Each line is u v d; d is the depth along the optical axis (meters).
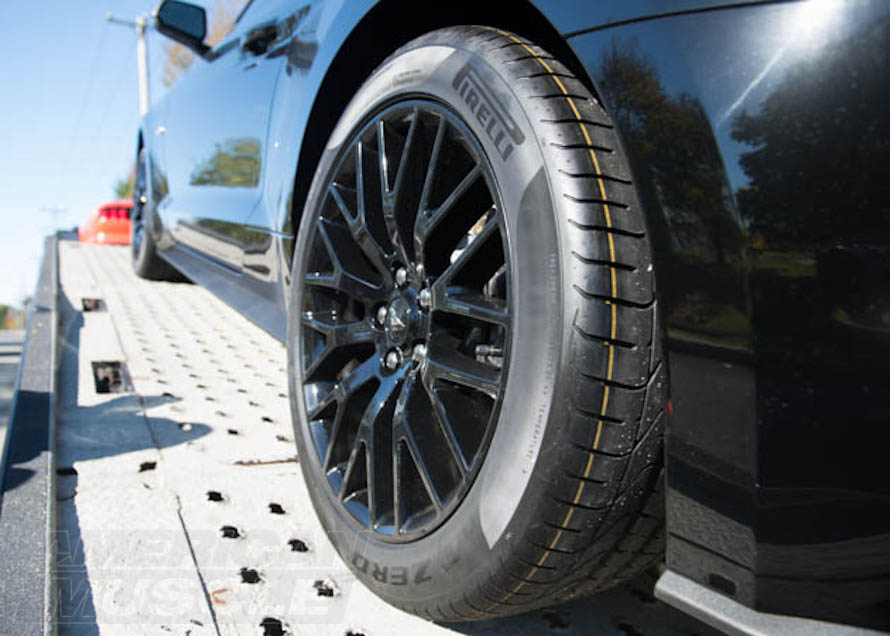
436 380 1.38
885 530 0.91
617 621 1.47
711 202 0.98
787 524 0.95
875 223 0.88
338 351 1.78
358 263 1.74
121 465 2.04
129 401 2.66
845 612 0.95
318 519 1.68
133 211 5.41
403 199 1.52
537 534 1.12
